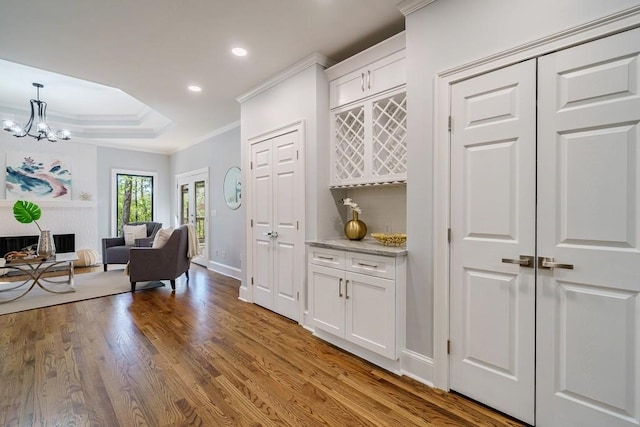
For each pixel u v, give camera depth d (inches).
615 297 53.7
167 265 163.5
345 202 109.3
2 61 137.6
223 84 137.3
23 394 71.8
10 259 145.2
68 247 232.2
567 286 58.4
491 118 67.1
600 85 54.4
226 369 84.3
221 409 67.3
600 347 55.1
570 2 57.2
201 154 240.2
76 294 155.1
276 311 129.8
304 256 116.0
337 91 112.1
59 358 89.3
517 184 63.8
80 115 225.3
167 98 154.6
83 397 71.0
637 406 51.9
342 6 85.0
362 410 67.3
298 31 97.1
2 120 196.9
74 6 82.8
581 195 56.7
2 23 90.3
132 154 271.3
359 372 83.4
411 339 81.1
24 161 214.8
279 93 128.5
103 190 254.8
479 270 69.3
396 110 95.9
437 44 75.8
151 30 95.3
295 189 120.3
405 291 82.1
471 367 70.9
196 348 96.7
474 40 69.3
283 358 90.8
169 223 292.8
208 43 103.4
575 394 57.6
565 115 58.0
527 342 62.8
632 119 51.8
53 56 111.0
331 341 101.1
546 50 59.8
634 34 51.4
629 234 52.4
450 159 73.7
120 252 209.0
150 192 284.0
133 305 139.1
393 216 107.7
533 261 61.9
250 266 145.3
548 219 60.1
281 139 127.2
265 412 66.4
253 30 96.3
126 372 82.0
